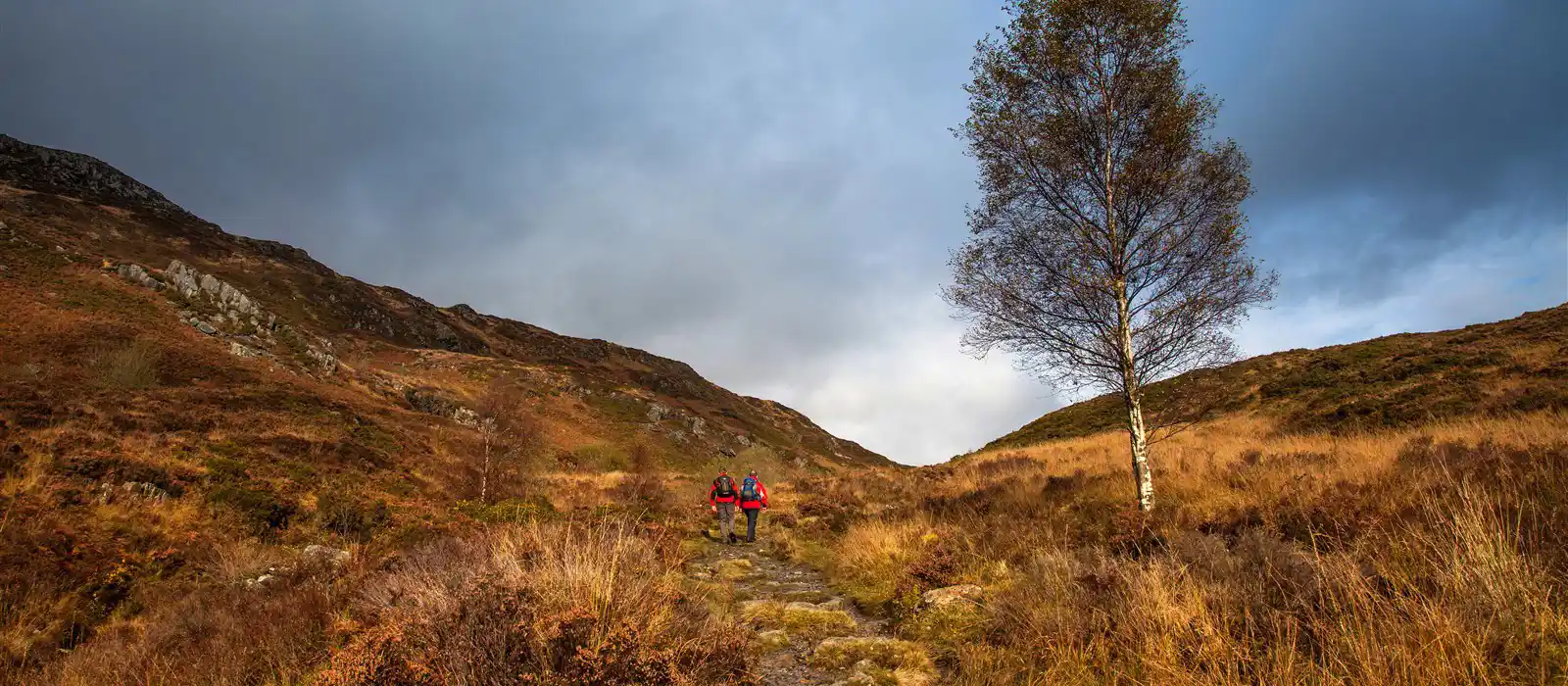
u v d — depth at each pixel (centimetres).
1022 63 1019
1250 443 1766
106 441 1692
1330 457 1074
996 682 387
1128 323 941
